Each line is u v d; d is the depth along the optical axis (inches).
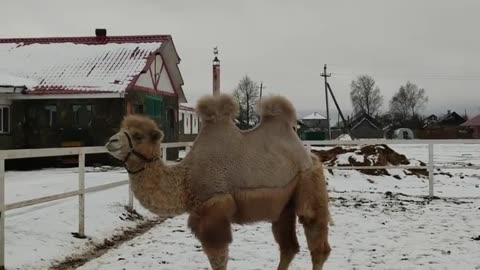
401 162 773.9
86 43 1125.1
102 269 290.0
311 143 611.2
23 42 1160.2
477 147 2134.6
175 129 1195.3
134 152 217.9
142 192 219.6
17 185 571.8
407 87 4399.6
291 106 246.8
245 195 224.2
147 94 1045.2
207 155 225.6
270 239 362.6
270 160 231.6
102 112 971.9
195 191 222.8
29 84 987.9
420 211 475.2
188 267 293.9
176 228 410.3
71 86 979.3
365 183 665.6
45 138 986.7
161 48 1075.9
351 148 767.1
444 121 4271.7
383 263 298.5
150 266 296.2
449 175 777.6
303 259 305.3
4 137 981.8
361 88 4382.4
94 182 600.4
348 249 332.8
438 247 336.5
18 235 327.3
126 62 1037.2
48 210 408.5
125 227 402.9
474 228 397.4
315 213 241.6
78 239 342.6
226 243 219.1
